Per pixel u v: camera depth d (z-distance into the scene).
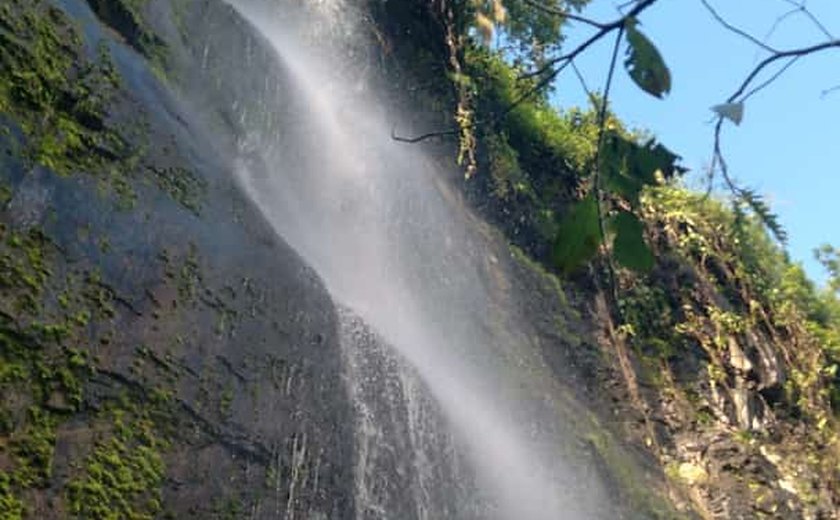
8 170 4.63
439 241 10.46
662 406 11.70
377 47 12.07
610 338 12.00
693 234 13.40
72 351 4.45
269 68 8.77
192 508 4.61
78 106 5.29
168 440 4.67
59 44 5.45
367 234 9.28
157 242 5.18
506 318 10.74
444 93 12.59
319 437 5.57
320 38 11.27
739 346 12.54
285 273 5.96
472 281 10.58
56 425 4.25
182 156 5.82
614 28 1.74
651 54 1.62
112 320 4.71
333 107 10.31
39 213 4.66
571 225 1.77
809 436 12.05
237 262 5.62
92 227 4.88
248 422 5.12
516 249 11.95
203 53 7.72
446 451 7.18
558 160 13.59
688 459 11.23
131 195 5.23
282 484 5.15
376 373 6.60
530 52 11.40
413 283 9.52
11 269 4.38
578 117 14.73
